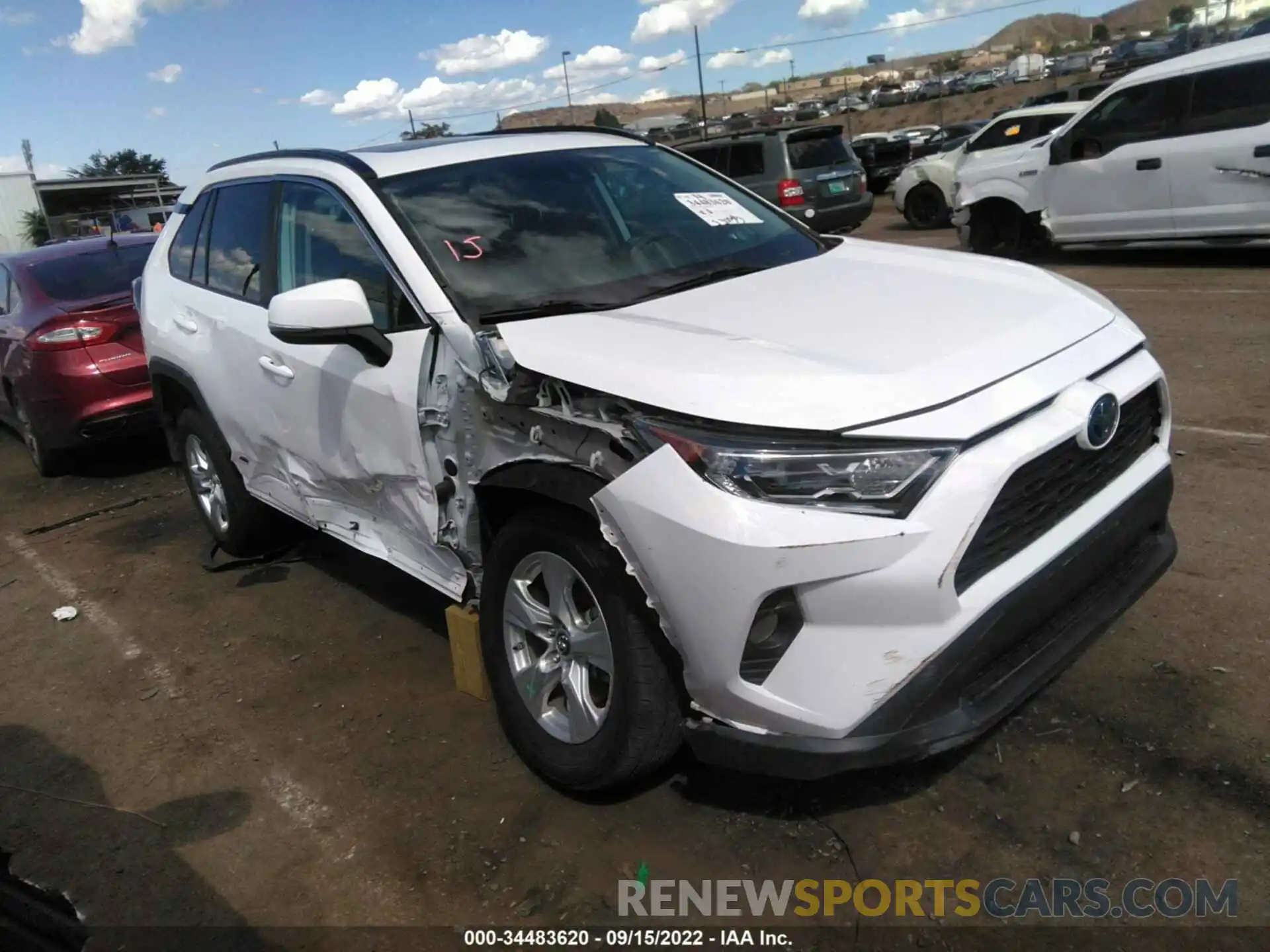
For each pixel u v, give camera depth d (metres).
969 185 11.09
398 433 3.14
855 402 2.28
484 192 3.49
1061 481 2.53
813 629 2.28
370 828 2.96
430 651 3.94
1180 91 9.09
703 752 2.48
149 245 7.39
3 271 7.23
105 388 6.39
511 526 2.87
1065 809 2.66
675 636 2.40
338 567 4.90
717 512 2.25
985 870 2.51
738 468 2.25
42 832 3.15
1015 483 2.37
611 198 3.67
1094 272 9.89
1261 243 8.92
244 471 4.50
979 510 2.25
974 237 11.31
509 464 2.78
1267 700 2.95
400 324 3.16
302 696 3.73
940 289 2.99
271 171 4.07
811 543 2.21
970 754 2.90
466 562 3.15
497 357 2.69
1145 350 2.92
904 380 2.34
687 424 2.33
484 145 3.80
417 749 3.29
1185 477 4.56
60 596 5.00
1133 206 9.59
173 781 3.32
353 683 3.77
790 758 2.34
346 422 3.38
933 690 2.30
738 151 14.37
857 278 3.18
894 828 2.68
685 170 4.11
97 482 7.00
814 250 3.72
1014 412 2.37
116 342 6.42
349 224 3.45
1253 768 2.70
